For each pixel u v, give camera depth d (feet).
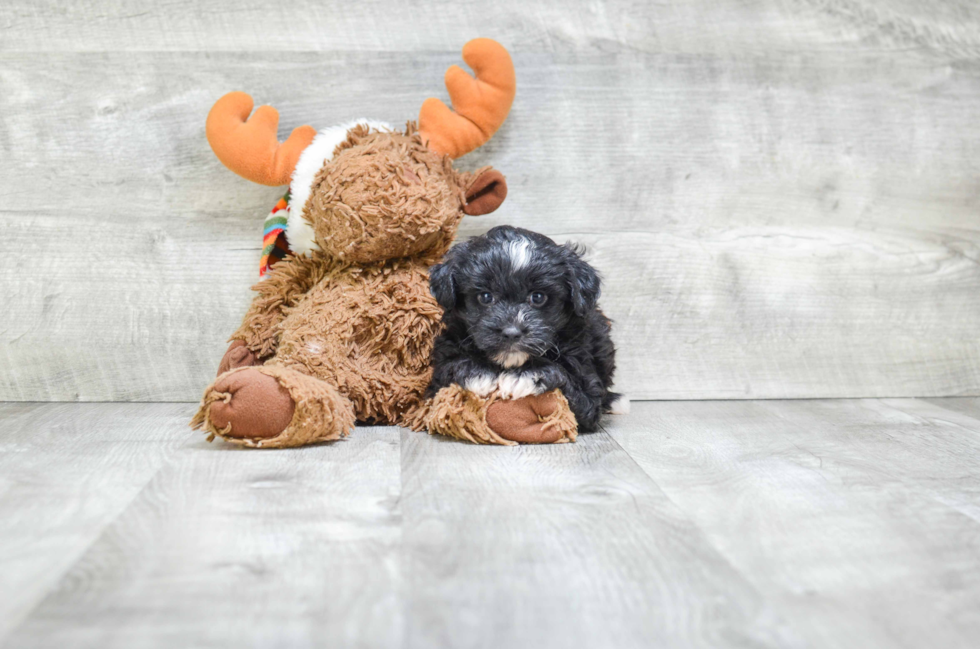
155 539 3.87
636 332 8.16
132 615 3.08
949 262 8.33
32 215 7.65
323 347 6.46
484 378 6.05
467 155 7.85
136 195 7.72
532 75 7.87
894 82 8.17
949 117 8.23
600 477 5.11
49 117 7.58
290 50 7.68
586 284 6.19
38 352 7.73
